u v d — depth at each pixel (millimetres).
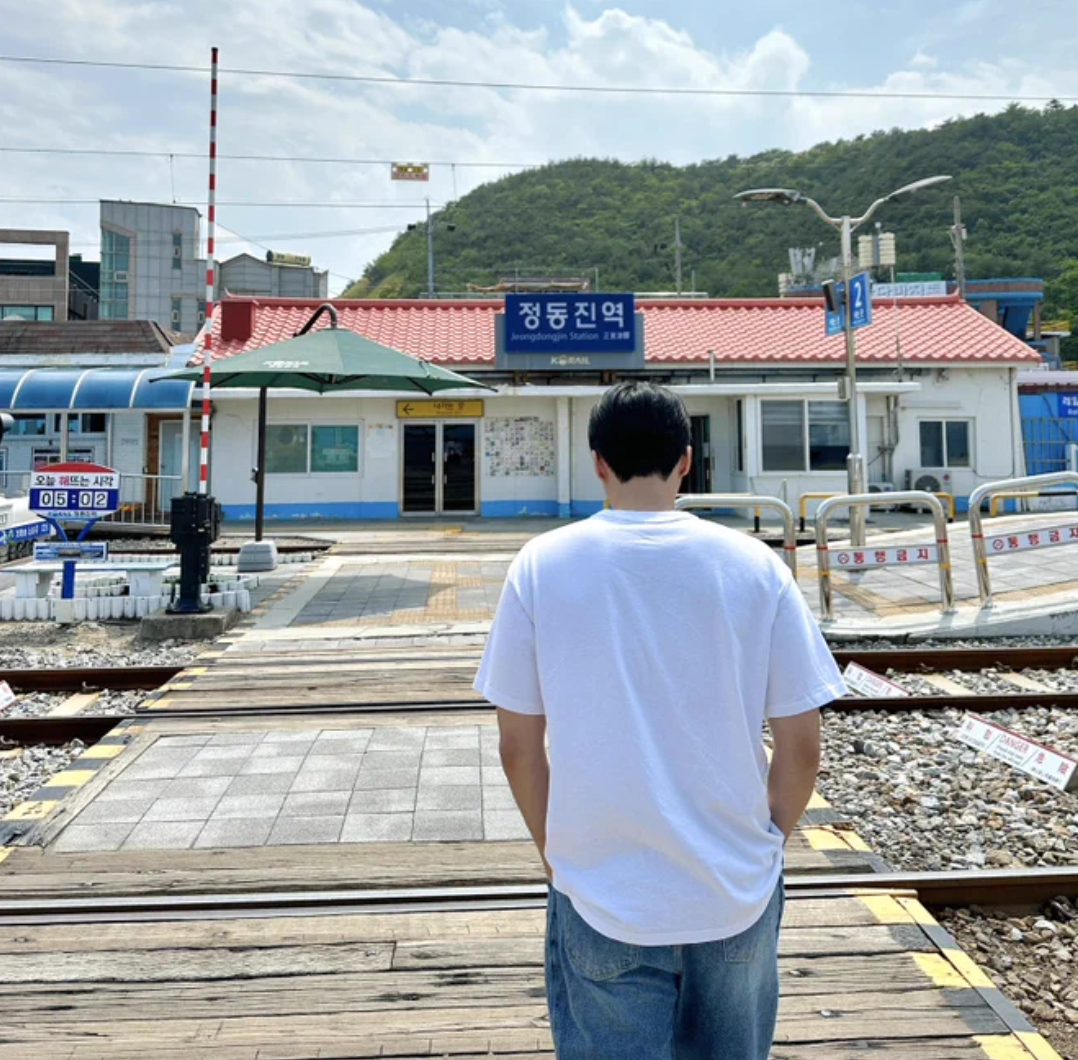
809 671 1451
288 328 22203
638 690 1384
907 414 21047
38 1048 2367
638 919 1315
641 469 1584
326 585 10836
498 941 2902
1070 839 3949
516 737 1468
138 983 2676
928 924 2996
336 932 2963
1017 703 5969
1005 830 4059
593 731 1366
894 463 20969
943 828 4090
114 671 6641
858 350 21000
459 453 20688
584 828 1362
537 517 20391
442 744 4965
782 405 19734
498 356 19938
